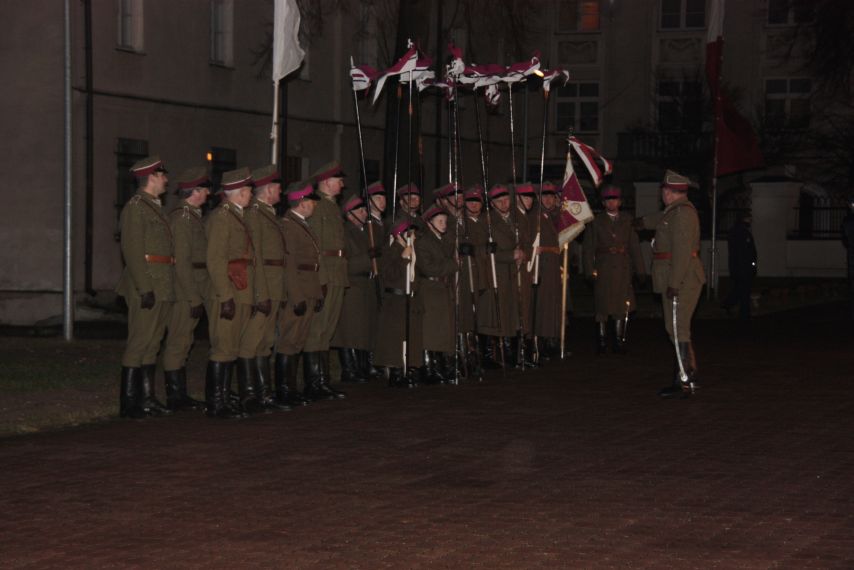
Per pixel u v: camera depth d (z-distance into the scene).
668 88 49.34
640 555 7.32
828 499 8.73
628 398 13.71
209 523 8.09
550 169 50.16
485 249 16.25
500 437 11.18
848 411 12.71
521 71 16.80
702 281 13.99
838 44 30.91
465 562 7.18
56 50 26.09
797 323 25.09
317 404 13.34
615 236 18.58
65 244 19.97
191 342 13.06
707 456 10.29
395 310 14.68
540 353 17.64
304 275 13.26
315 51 33.12
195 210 12.93
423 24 20.56
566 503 8.62
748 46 48.69
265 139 31.53
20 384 14.12
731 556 7.29
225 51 30.33
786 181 40.06
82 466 9.91
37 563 7.20
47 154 26.20
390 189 19.81
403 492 8.96
